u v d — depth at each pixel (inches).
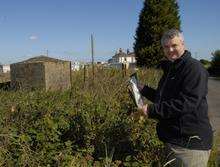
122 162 75.1
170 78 62.1
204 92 60.2
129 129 83.3
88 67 212.2
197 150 61.3
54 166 69.4
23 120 86.7
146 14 562.9
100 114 88.7
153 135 79.5
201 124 60.9
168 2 562.3
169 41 61.3
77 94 120.5
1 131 77.2
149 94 71.7
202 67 60.6
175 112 60.2
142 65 553.9
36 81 163.8
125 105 98.5
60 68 172.9
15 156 71.2
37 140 75.1
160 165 68.9
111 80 178.2
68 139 84.4
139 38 565.9
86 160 71.7
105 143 78.8
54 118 85.7
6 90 146.4
